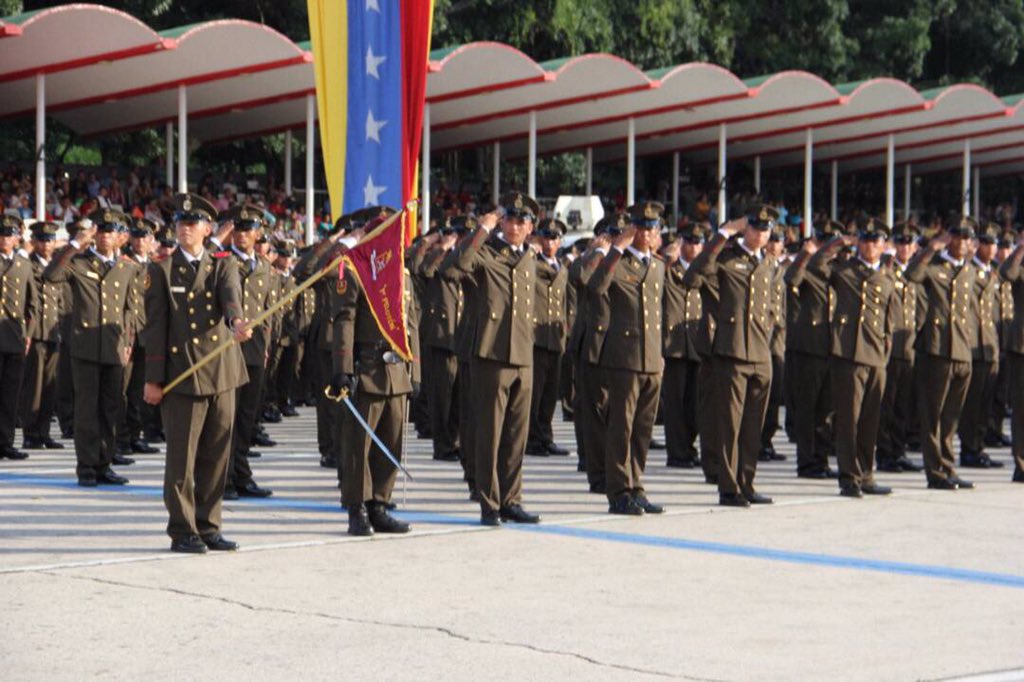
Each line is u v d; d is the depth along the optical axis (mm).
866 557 12844
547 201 48062
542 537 13656
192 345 12617
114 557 12422
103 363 17000
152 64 31594
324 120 18719
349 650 9430
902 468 19656
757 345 15883
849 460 16812
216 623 10102
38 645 9469
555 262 20266
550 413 20766
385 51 18484
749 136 47188
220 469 12898
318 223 40062
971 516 15336
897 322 19344
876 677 8930
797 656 9398
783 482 18203
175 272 12711
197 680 8727
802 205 58125
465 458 16172
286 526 14172
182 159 32844
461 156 53562
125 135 45344
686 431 19688
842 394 16766
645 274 15133
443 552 12844
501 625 10133
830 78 57781
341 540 13391
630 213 15102
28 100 34531
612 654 9391
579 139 46500
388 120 18438
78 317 17062
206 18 46406
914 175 59812
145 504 15469
